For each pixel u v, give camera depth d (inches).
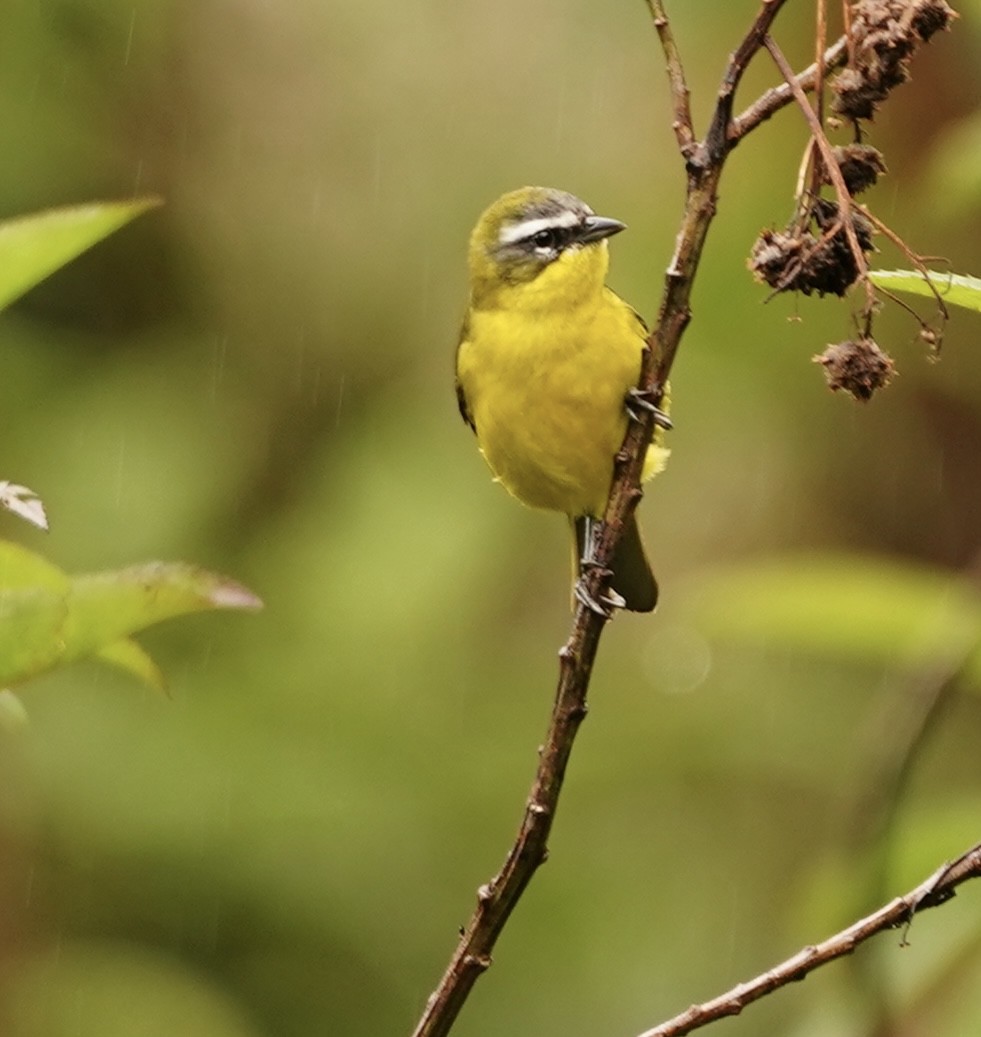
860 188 188.9
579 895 474.9
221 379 530.6
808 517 506.9
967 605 265.6
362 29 543.8
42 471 492.4
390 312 544.4
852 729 493.4
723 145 195.9
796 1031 298.2
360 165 545.0
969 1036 280.8
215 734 464.4
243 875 456.1
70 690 466.6
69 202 515.5
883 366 187.0
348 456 522.0
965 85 439.2
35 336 521.3
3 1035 429.1
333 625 489.7
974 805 273.7
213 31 534.9
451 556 494.9
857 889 269.1
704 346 478.6
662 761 492.4
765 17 188.4
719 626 276.5
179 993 437.4
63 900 450.3
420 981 454.0
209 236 541.3
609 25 529.0
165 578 152.9
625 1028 457.7
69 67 512.4
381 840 462.9
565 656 208.5
